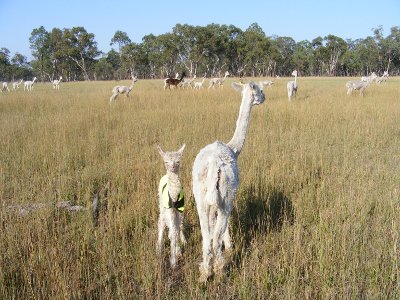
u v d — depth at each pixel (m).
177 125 13.71
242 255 5.65
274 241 6.04
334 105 18.58
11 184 8.43
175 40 81.25
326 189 7.98
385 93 26.02
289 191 7.92
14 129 13.74
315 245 5.71
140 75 95.00
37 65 90.69
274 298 4.75
